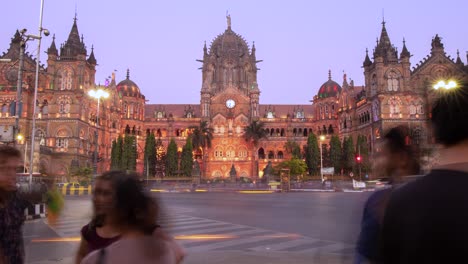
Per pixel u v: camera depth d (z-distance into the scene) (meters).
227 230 20.72
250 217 26.73
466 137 2.84
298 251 14.94
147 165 95.25
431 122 3.10
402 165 5.55
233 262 12.94
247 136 114.94
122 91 122.19
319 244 16.36
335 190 72.25
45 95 91.75
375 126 93.94
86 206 34.16
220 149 120.12
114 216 3.99
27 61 93.44
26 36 37.12
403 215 2.76
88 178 70.56
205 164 115.69
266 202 41.12
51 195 24.89
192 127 113.69
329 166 101.94
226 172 118.06
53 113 91.00
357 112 107.69
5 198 5.72
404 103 91.00
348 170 94.44
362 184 70.81
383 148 5.78
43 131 91.44
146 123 125.31
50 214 24.16
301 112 131.62
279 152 123.69
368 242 5.39
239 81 131.88
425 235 2.58
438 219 2.56
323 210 31.30
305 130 127.56
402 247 2.71
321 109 124.56
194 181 93.31
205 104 121.50
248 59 134.38
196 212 30.39
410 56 92.50
